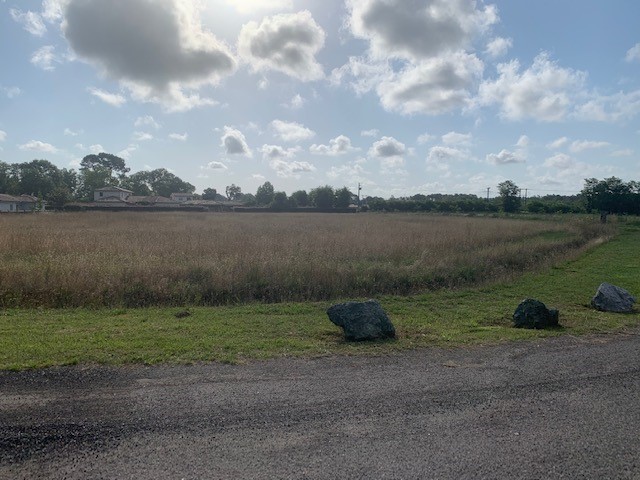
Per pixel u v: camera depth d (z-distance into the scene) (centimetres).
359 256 1556
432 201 7869
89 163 13025
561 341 710
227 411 429
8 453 351
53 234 1950
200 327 754
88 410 425
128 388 481
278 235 2173
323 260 1345
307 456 354
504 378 533
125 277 1032
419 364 583
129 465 338
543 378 535
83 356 576
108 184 11225
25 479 320
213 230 2577
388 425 408
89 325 757
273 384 501
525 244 2012
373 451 363
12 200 7769
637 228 3731
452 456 357
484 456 358
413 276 1246
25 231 2095
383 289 1169
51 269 1021
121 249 1454
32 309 891
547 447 373
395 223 3794
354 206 9144
